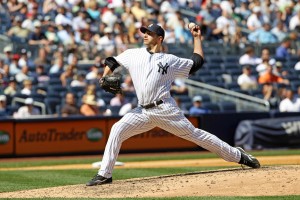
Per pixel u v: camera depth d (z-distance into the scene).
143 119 28.03
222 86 63.78
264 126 55.59
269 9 78.44
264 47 71.56
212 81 64.88
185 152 55.34
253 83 64.44
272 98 62.97
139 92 27.89
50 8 68.06
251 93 63.50
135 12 70.19
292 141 56.22
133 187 26.94
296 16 77.50
